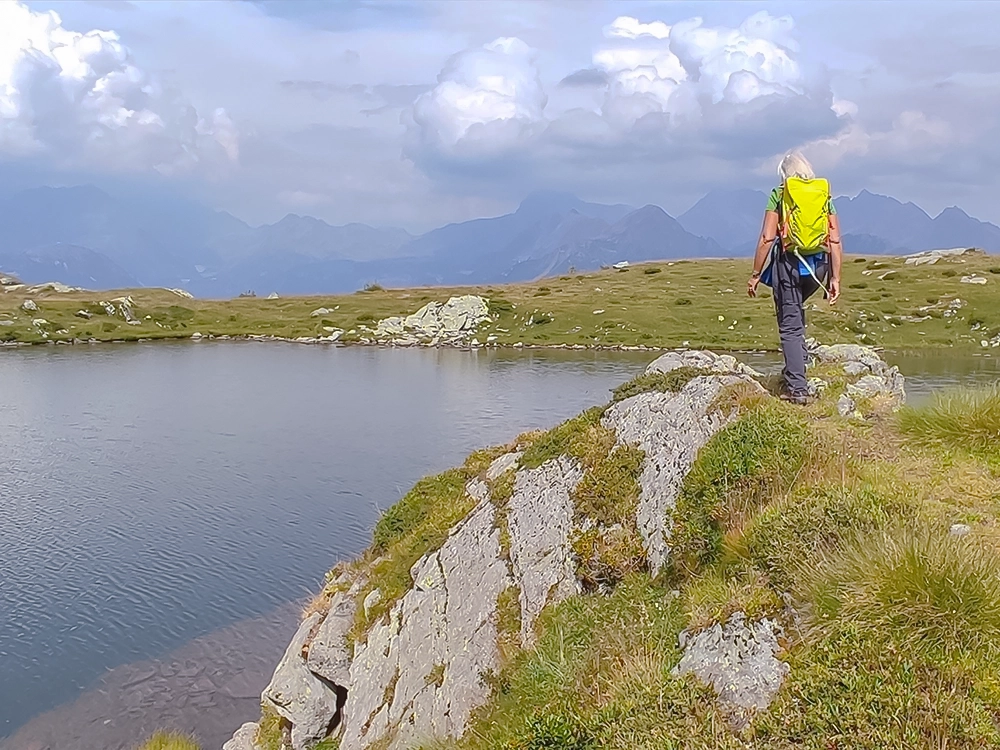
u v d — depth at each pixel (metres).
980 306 106.62
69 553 35.69
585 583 11.30
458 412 66.81
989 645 6.40
